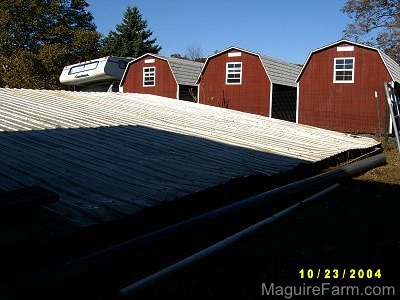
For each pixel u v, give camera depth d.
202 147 6.00
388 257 3.53
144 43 36.62
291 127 9.72
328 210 4.79
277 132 8.52
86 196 3.38
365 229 4.17
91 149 5.14
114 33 37.56
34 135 5.58
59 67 26.16
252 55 17.89
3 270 2.38
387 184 6.16
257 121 9.85
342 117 15.64
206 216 3.32
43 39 29.94
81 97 10.27
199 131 7.36
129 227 3.03
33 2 28.80
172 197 3.47
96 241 2.82
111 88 21.58
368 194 5.55
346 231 4.12
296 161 5.62
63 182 3.73
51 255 2.59
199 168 4.69
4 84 24.36
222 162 5.12
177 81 19.36
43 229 2.64
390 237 3.97
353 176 6.61
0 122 6.14
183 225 3.08
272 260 3.46
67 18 31.88
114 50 36.31
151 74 20.12
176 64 19.83
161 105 10.68
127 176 4.11
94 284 2.45
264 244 3.79
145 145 5.73
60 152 4.83
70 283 2.30
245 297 2.91
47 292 2.20
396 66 17.30
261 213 4.30
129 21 36.94
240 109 18.19
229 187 4.15
